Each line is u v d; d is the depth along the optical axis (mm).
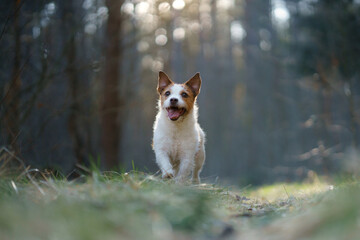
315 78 17266
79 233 2469
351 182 5047
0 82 7441
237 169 37438
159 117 6539
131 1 11758
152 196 3465
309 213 3195
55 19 9430
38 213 2949
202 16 33125
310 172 11148
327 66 17250
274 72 32344
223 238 2916
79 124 10680
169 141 6250
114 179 4504
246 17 36750
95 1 10547
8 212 2783
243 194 5957
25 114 7527
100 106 12461
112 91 12453
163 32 15688
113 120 12523
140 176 4496
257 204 4961
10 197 3561
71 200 3359
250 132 36375
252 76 37438
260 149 35844
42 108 9312
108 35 12211
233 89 39594
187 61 33562
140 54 16016
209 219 3266
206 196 3756
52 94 10062
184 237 2840
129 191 3629
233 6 36375
